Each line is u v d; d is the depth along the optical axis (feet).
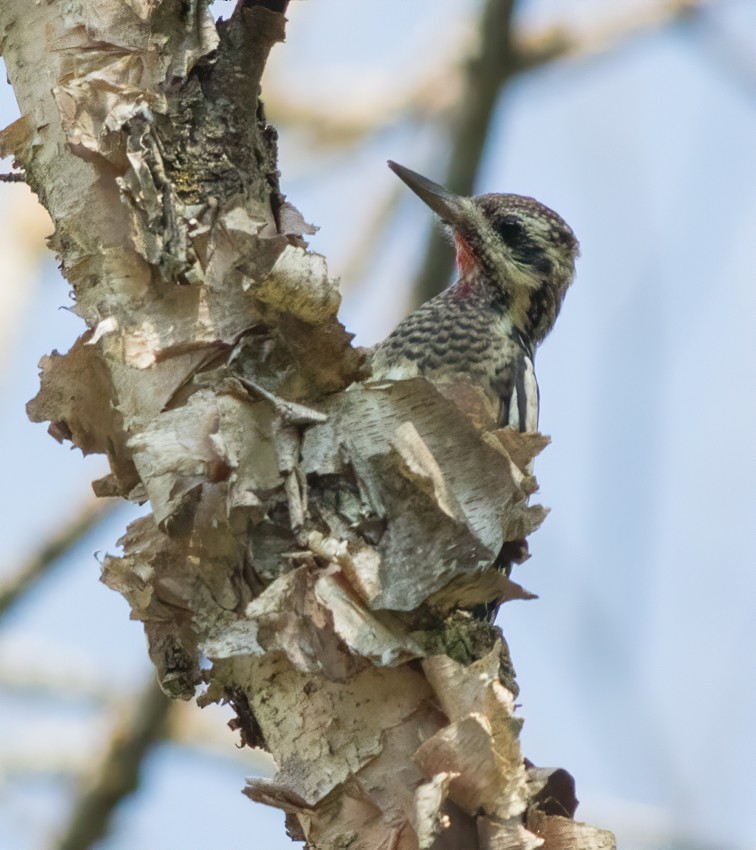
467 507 15.34
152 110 16.84
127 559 15.98
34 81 17.40
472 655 15.33
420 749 14.24
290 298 15.58
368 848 14.26
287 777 14.65
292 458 15.33
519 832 14.12
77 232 16.63
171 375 16.01
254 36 17.57
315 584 14.71
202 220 16.43
